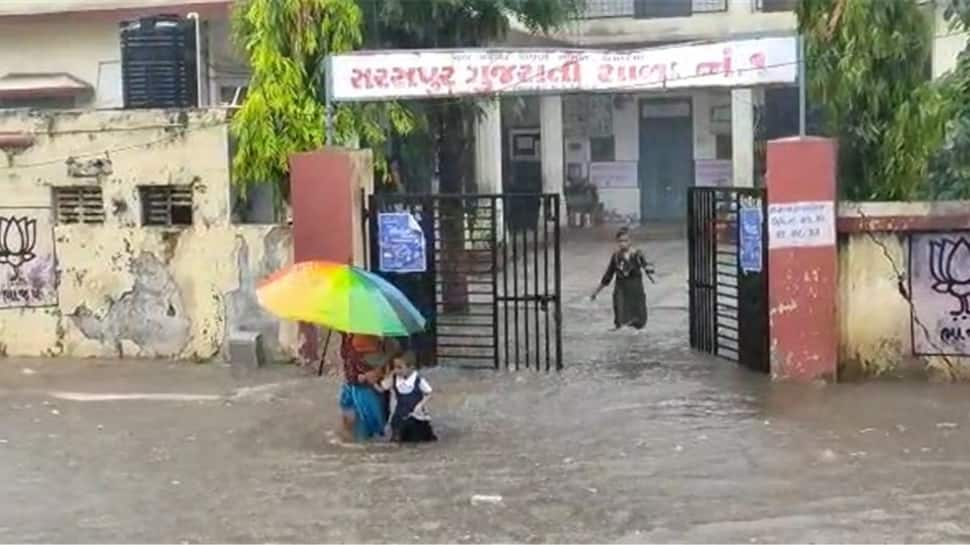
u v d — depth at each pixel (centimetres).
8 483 966
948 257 1273
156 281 1506
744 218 1372
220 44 2097
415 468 988
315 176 1379
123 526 844
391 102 1532
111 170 1505
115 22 2112
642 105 3256
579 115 3281
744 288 1387
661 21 3075
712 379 1331
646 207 3288
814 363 1288
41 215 1535
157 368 1463
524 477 951
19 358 1547
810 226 1278
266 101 1441
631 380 1338
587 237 3006
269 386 1342
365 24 1753
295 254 1391
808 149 1273
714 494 890
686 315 1847
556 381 1340
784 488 901
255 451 1059
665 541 782
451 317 1633
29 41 2166
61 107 2159
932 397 1208
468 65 1345
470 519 841
